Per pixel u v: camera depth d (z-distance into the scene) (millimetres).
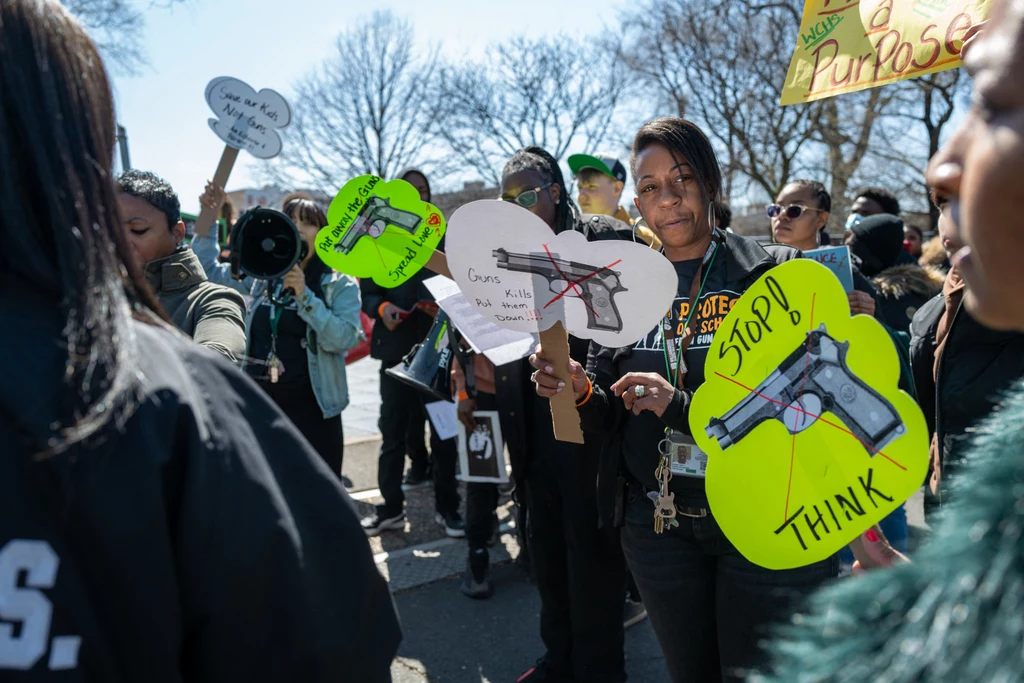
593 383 1983
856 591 610
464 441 3203
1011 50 525
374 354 4207
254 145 3746
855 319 1274
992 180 523
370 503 4586
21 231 693
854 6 2047
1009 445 617
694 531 1738
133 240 2342
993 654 509
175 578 685
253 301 3225
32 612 625
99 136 755
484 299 1686
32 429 639
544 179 2564
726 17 17484
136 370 695
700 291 1861
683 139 1824
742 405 1387
